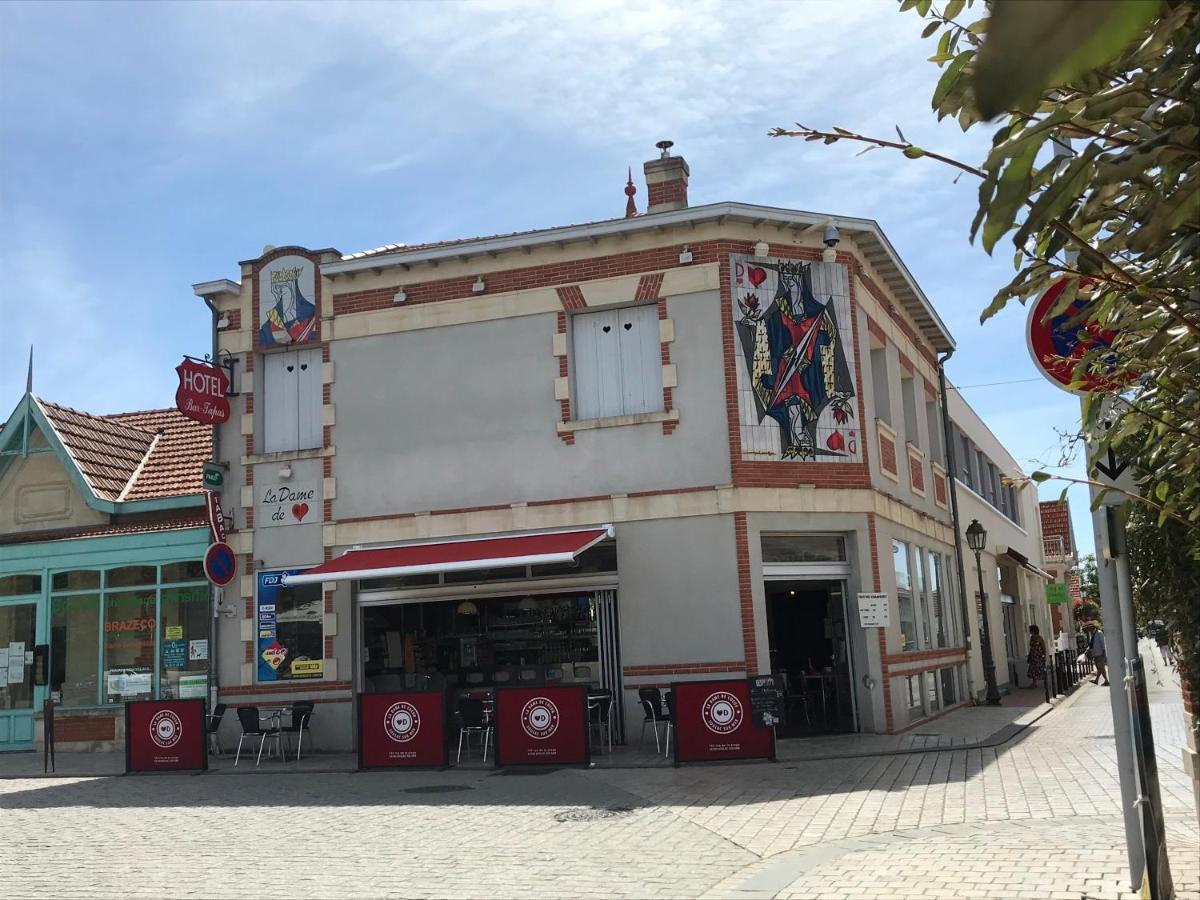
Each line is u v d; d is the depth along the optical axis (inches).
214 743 704.4
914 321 904.3
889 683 662.5
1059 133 110.8
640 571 648.4
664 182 745.0
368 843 385.4
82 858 379.2
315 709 690.2
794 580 658.8
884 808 414.9
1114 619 251.3
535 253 689.0
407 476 695.7
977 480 1197.7
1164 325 145.6
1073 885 268.1
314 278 730.2
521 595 676.1
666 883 306.5
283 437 732.0
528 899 295.1
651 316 676.7
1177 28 99.2
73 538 777.6
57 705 768.9
